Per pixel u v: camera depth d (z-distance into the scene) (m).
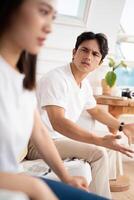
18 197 0.45
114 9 2.72
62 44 2.79
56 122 1.49
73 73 1.75
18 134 0.75
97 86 2.97
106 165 1.61
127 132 1.74
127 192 2.37
